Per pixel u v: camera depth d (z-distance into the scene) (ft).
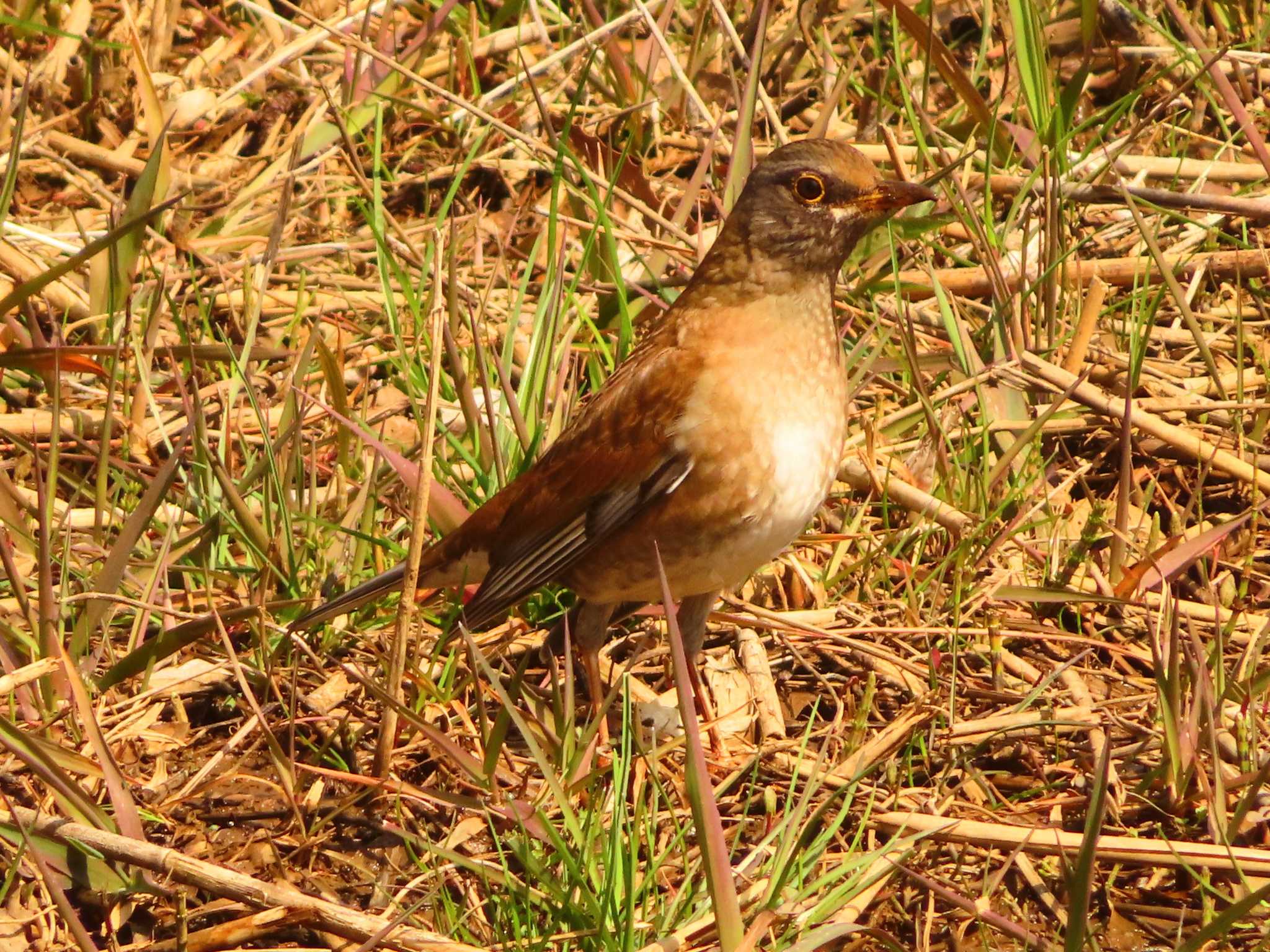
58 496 36.76
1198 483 35.27
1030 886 26.58
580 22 49.29
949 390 36.32
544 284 37.04
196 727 31.42
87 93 47.70
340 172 46.62
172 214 43.65
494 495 32.35
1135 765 29.17
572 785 26.63
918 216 41.52
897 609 33.24
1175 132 46.16
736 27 49.75
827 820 28.07
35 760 25.94
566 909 24.54
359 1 50.21
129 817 26.55
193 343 37.93
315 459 36.09
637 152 46.96
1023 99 47.06
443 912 26.00
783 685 32.40
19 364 31.37
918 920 26.03
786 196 28.60
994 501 35.76
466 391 34.71
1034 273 41.47
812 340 29.09
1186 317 37.35
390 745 28.14
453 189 39.50
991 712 30.78
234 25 51.52
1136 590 32.73
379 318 41.96
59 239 41.75
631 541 29.76
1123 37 48.42
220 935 25.41
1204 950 25.16
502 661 32.48
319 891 27.12
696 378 28.76
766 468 28.84
